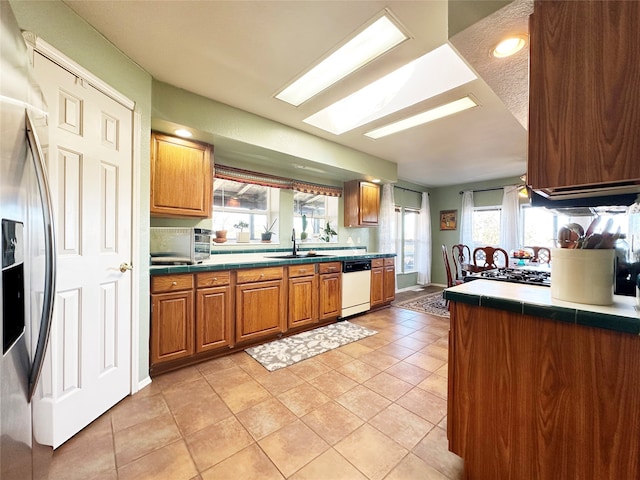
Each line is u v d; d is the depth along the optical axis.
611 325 0.84
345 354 2.56
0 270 0.71
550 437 0.98
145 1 1.41
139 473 1.26
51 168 1.37
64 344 1.44
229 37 1.68
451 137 3.29
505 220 5.23
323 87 2.24
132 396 1.88
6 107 0.76
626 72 0.81
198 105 2.34
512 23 1.17
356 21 1.55
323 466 1.30
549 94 0.94
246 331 2.64
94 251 1.62
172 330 2.19
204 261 2.66
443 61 2.24
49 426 1.16
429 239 6.23
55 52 1.37
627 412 0.84
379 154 3.99
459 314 1.21
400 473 1.27
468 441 1.18
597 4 0.86
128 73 1.86
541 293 1.19
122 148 1.82
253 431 1.54
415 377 2.14
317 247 4.27
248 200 3.56
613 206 1.35
